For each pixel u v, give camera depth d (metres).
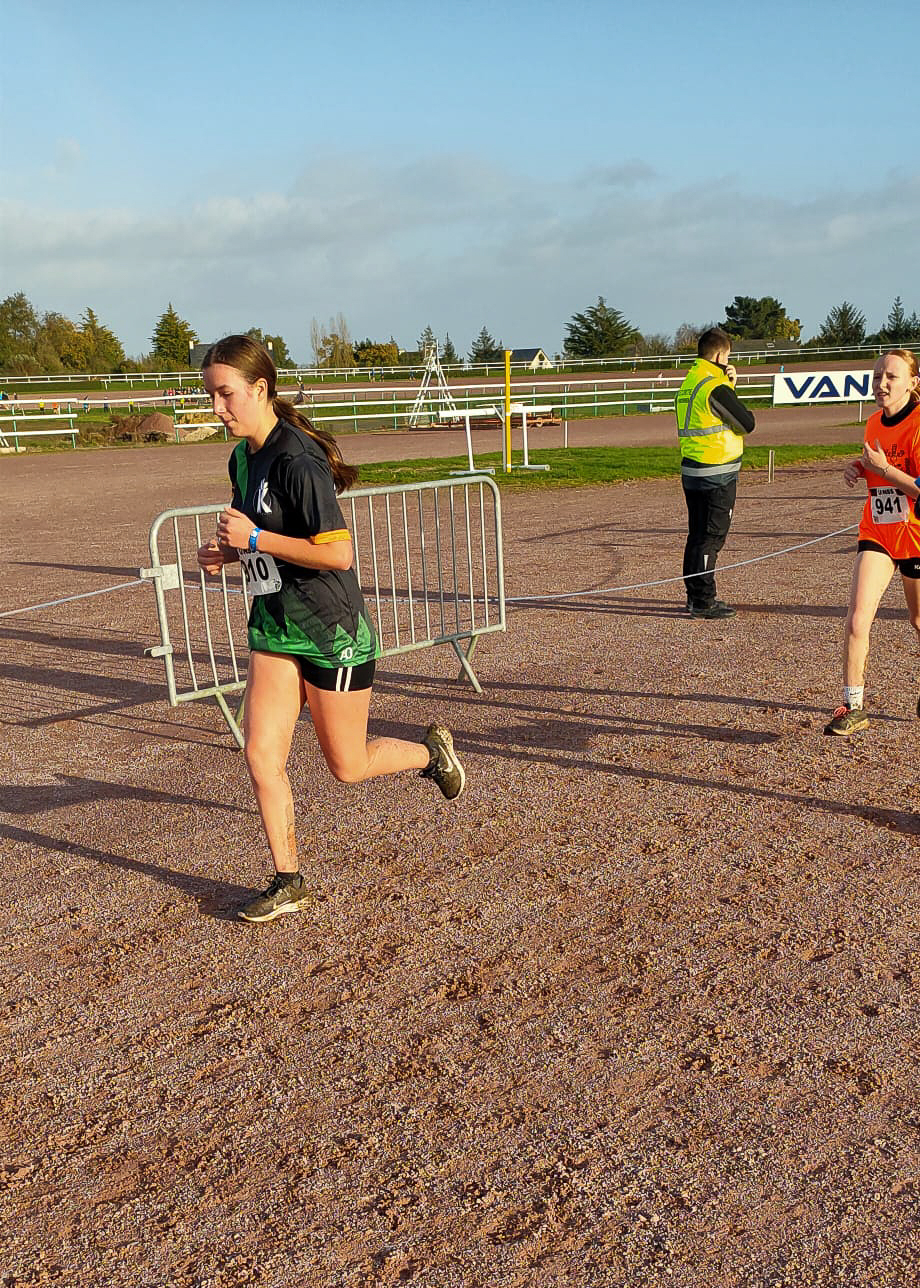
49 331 94.88
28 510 18.09
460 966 3.52
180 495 19.44
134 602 10.27
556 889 4.03
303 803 4.98
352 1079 2.95
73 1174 2.63
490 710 6.36
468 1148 2.66
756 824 4.57
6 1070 3.07
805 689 6.51
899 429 5.13
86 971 3.60
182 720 6.50
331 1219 2.45
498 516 6.89
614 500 16.72
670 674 6.97
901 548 5.24
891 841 4.35
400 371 61.81
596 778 5.18
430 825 4.67
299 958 3.62
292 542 3.43
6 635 8.98
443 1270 2.29
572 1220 2.41
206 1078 2.99
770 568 10.61
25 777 5.55
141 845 4.61
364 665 3.74
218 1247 2.38
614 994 3.32
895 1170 2.53
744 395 44.31
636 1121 2.73
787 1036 3.07
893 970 3.40
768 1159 2.58
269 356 3.50
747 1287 2.21
